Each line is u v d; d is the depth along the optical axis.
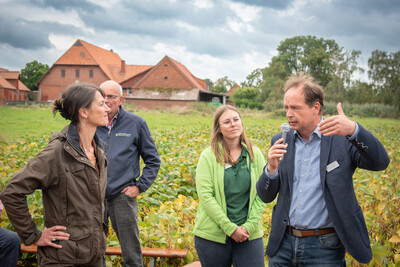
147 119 33.03
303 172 2.62
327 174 2.50
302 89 2.54
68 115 2.56
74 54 71.56
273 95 73.88
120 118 3.88
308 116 2.56
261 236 3.01
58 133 2.54
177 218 4.86
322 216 2.55
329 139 2.55
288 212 2.63
